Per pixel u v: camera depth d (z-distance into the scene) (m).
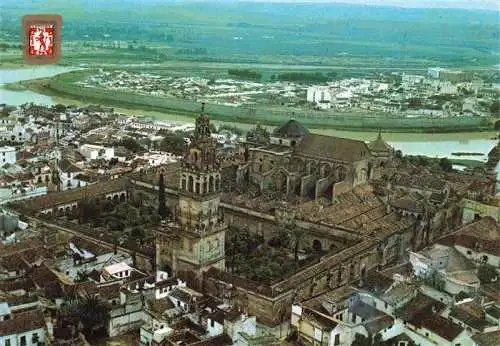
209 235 196.88
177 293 183.12
